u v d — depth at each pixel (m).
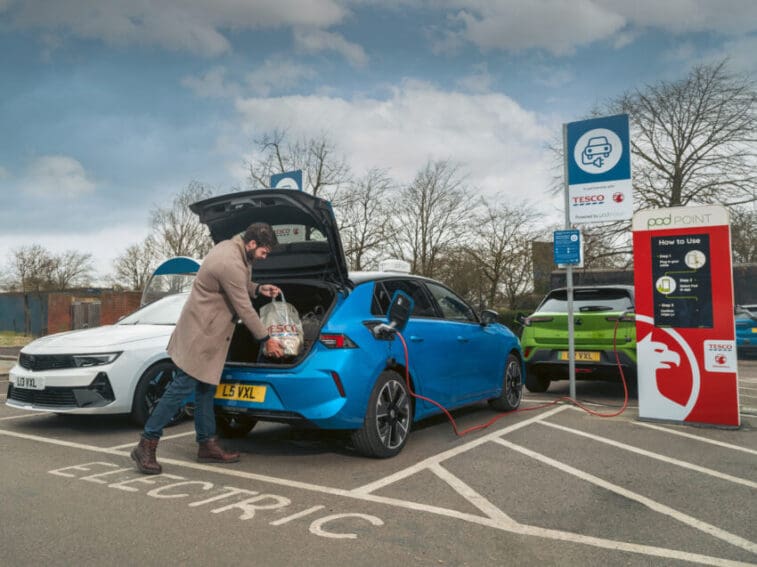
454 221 32.69
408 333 5.37
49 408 5.93
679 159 21.84
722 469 4.74
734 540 3.29
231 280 4.44
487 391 6.78
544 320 8.69
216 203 5.25
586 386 10.23
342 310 4.88
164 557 2.97
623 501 3.94
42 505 3.75
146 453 4.49
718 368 6.35
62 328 24.08
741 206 21.17
